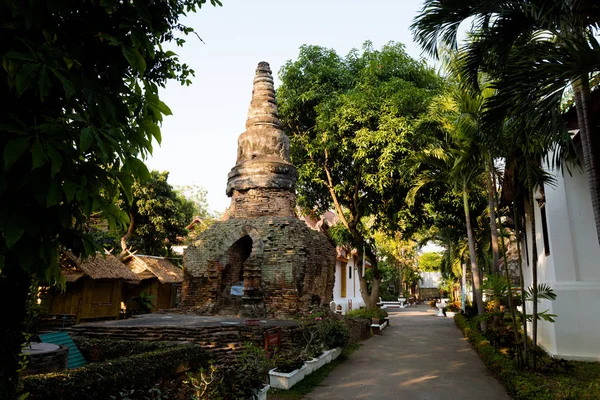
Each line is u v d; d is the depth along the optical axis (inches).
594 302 430.6
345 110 748.0
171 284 1023.6
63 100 134.3
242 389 269.6
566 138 299.4
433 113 622.5
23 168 120.7
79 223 141.3
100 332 461.4
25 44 121.0
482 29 319.3
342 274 1288.1
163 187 1117.7
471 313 870.4
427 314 1331.2
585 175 459.2
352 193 898.1
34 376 215.2
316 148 817.5
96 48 146.6
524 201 647.1
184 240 1258.0
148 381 274.2
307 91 853.2
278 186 708.0
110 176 145.0
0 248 120.9
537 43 274.1
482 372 421.4
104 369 248.2
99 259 823.1
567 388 305.7
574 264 446.9
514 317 410.3
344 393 343.0
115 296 838.5
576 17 264.5
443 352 547.2
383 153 711.7
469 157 515.8
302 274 611.5
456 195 763.4
